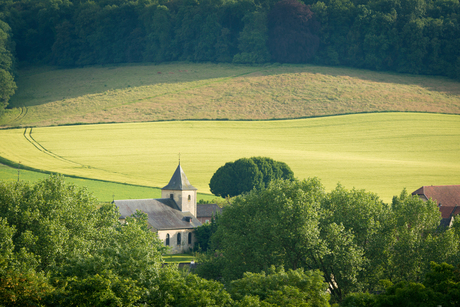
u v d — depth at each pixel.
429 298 97.19
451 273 103.94
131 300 97.75
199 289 104.75
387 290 104.81
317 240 147.25
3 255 108.88
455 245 147.62
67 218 134.62
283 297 104.25
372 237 156.88
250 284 113.81
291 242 153.12
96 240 140.75
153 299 103.69
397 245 151.88
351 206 163.00
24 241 119.19
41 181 151.38
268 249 156.88
